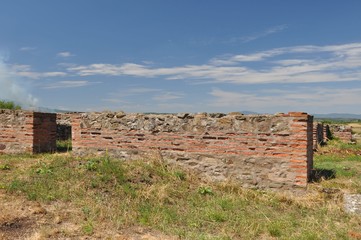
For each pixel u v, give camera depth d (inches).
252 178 347.3
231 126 356.8
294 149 331.9
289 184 333.1
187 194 311.1
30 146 481.4
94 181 306.5
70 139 692.7
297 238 219.3
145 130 390.0
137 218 244.7
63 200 268.5
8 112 491.2
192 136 371.6
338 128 1060.5
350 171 437.7
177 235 217.9
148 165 360.2
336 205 294.2
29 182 301.7
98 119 408.8
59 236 203.2
